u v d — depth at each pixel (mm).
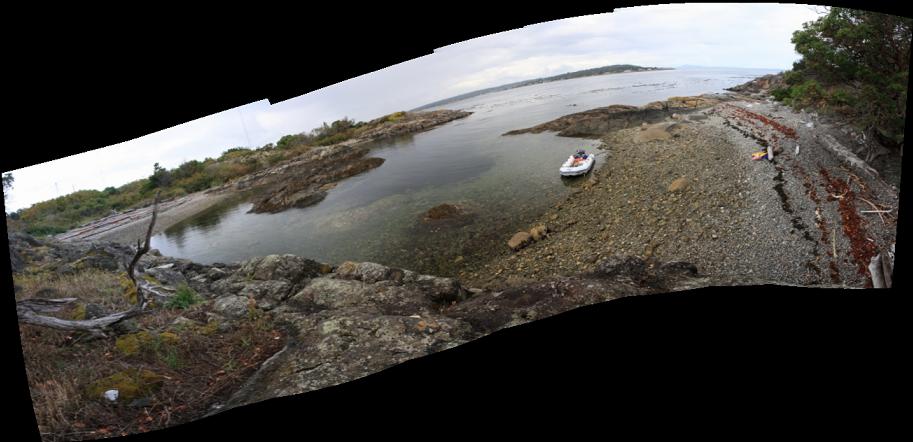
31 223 5625
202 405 3273
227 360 3885
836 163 4477
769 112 8359
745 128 8461
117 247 5738
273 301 5930
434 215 9492
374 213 10016
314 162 13234
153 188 7082
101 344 3662
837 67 3918
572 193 9305
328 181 12086
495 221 9039
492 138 12445
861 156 4109
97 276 4949
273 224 10398
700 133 9273
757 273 4371
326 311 5039
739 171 6746
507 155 11211
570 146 11250
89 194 6449
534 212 8922
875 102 3766
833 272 3760
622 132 10867
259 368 3807
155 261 8125
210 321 4570
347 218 10109
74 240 5664
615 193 8625
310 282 6562
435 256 8422
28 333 3482
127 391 3230
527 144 11594
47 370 3207
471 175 10883
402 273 6477
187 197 11711
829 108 4316
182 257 9266
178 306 5000
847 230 3973
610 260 5438
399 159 12562
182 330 4141
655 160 9211
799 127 5727
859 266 3623
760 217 5312
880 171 3918
